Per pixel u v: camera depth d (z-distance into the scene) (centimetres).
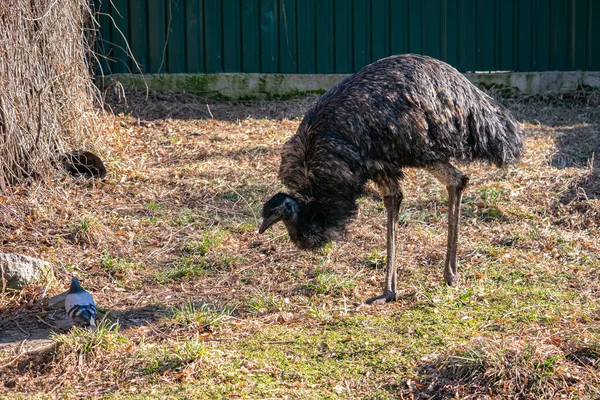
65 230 718
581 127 1093
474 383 457
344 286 622
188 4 1160
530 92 1242
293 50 1197
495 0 1234
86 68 892
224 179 863
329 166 546
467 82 589
